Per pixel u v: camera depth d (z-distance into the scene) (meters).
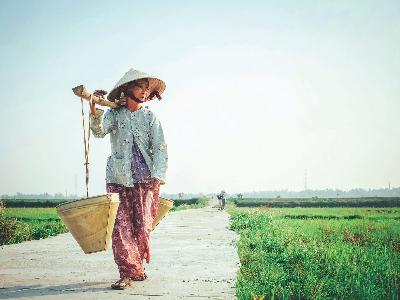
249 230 11.02
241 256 6.13
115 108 4.30
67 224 3.63
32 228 12.06
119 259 4.02
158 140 4.34
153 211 4.34
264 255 6.20
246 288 3.76
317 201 77.62
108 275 4.63
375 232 12.66
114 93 4.39
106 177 4.22
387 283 4.55
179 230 11.90
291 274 4.70
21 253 6.64
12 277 4.50
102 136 4.24
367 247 8.15
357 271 5.04
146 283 4.14
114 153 4.25
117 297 3.54
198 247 7.42
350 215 29.81
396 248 8.32
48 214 27.77
